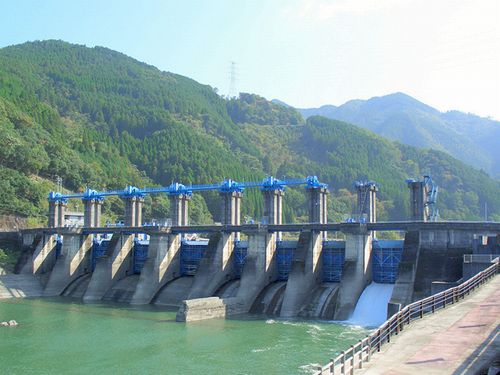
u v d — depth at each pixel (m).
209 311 80.62
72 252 118.38
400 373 29.78
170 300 99.25
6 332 72.38
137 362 56.81
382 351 34.09
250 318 80.81
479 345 34.47
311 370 52.31
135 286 107.12
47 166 188.50
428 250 76.31
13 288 113.06
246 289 87.50
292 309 81.94
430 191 102.88
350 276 79.38
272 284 91.44
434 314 43.59
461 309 44.78
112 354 60.16
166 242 104.06
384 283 82.19
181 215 121.12
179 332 70.81
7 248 130.75
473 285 52.00
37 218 166.00
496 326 38.91
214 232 98.38
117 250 111.31
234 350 60.69
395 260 82.31
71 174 195.62
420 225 77.62
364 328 71.44
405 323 40.41
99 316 85.00
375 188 104.88
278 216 109.88
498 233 74.44
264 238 90.81
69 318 83.12
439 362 31.48
